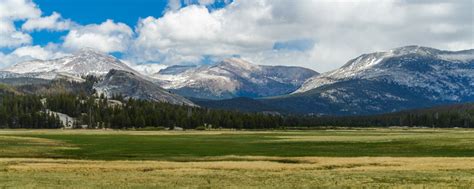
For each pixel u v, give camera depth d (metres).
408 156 90.62
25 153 96.31
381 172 60.91
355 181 52.28
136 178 55.75
